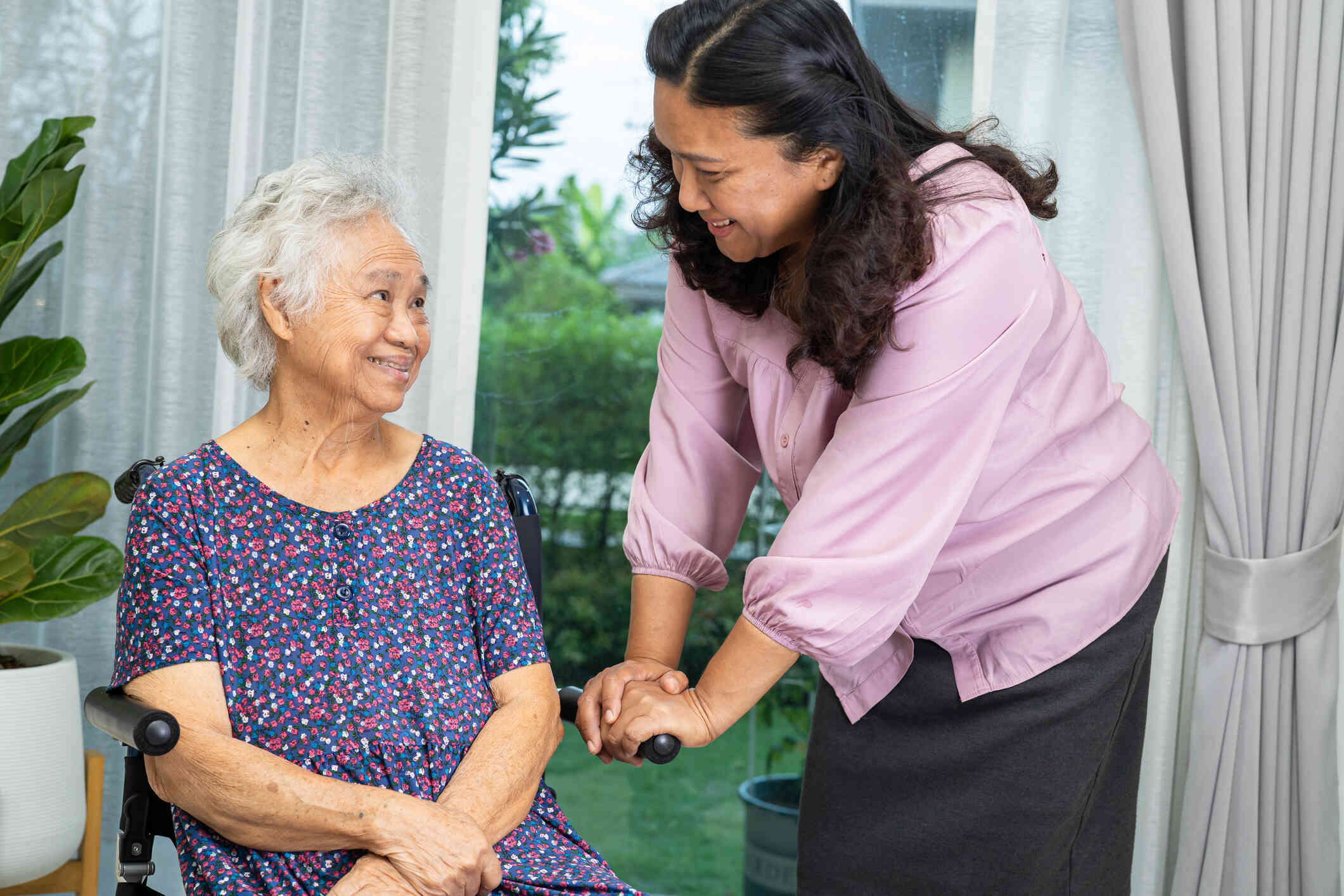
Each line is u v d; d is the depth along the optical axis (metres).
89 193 2.06
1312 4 1.88
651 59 1.14
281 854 1.15
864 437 1.20
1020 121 2.03
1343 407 1.91
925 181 1.19
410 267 1.25
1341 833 2.01
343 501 1.26
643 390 2.34
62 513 1.80
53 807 1.67
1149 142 1.95
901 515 1.21
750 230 1.19
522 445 2.34
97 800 1.82
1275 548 1.93
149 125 2.08
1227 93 1.90
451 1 2.12
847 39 1.15
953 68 2.14
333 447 1.26
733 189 1.14
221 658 1.16
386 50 2.12
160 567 1.16
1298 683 1.94
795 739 2.38
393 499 1.28
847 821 1.49
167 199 2.04
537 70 2.29
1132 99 2.00
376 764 1.19
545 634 2.36
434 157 2.13
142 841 1.26
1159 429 2.07
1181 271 1.93
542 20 2.28
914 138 1.26
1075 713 1.37
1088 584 1.35
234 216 1.24
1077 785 1.37
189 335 2.07
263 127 2.07
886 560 1.19
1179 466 2.04
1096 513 1.35
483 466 1.36
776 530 2.31
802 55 1.10
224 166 2.08
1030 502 1.32
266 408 1.27
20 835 1.63
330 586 1.22
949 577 1.35
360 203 1.23
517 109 2.29
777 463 1.43
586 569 2.36
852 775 1.48
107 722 1.07
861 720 1.47
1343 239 1.90
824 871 1.51
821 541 1.21
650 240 1.42
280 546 1.21
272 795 1.10
